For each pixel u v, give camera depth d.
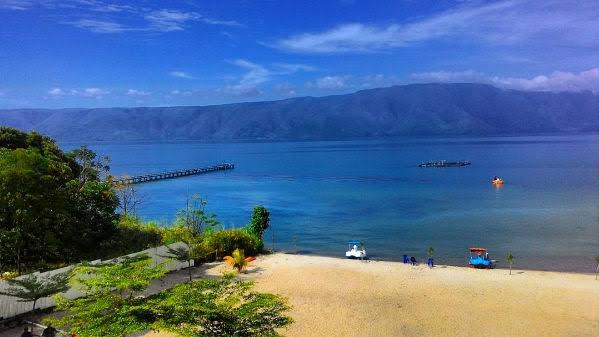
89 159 60.12
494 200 93.44
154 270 22.92
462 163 180.38
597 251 53.25
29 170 34.53
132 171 194.12
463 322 31.62
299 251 57.34
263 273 43.97
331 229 69.56
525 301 35.62
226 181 146.50
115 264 23.75
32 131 51.94
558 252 53.09
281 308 21.41
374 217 78.50
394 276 42.88
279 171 181.62
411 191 111.50
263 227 57.34
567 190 104.12
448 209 84.44
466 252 54.59
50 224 36.09
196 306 18.75
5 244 33.38
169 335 27.91
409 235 64.06
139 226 49.34
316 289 38.81
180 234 48.03
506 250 54.44
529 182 120.31
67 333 22.92
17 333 27.33
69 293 30.80
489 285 39.75
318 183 135.75
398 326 30.95
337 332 29.91
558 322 31.44
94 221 40.94
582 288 38.62
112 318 18.66
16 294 26.25
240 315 19.58
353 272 44.31
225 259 47.84
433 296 37.00
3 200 33.56
